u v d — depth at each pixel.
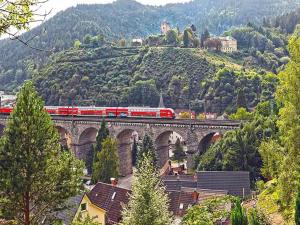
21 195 23.97
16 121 24.31
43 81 174.88
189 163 85.56
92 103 164.00
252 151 66.44
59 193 25.12
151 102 162.75
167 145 95.62
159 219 26.94
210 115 144.38
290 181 28.03
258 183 50.72
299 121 28.91
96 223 31.64
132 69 180.50
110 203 47.75
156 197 27.47
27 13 9.56
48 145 25.00
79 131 100.06
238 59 195.12
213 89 153.50
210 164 71.69
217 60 179.50
